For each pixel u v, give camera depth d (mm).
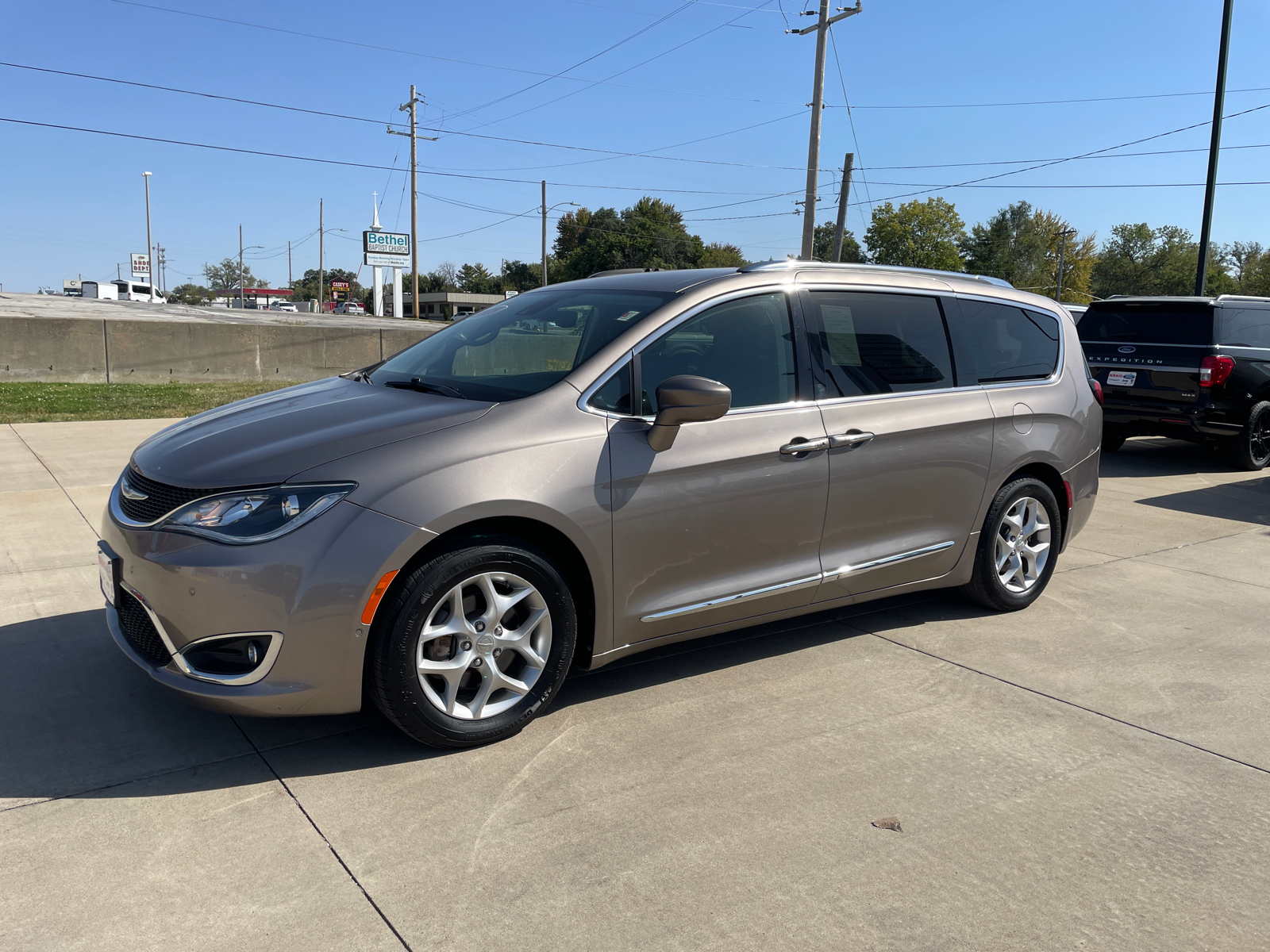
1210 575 5633
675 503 3408
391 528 2832
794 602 3871
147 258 80812
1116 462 10289
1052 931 2305
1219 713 3648
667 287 3746
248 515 2807
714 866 2541
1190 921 2359
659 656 4109
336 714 2969
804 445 3707
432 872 2475
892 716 3547
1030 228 99125
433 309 102125
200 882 2402
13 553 5344
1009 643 4375
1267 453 9742
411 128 51250
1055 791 3010
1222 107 18391
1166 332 9680
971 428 4320
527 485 3055
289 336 18109
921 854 2627
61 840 2576
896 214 86062
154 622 2906
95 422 10594
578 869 2502
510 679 3182
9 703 3432
